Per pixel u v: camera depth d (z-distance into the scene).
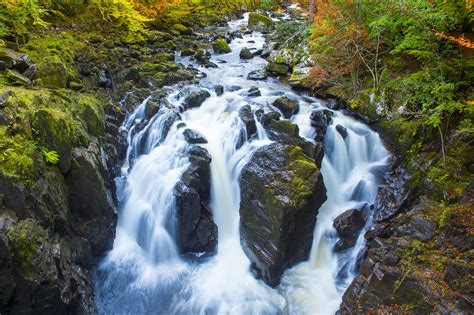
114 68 11.64
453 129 8.14
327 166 9.23
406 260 6.22
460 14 8.12
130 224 8.38
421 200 7.51
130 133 9.69
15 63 8.10
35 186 5.89
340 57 11.02
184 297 7.26
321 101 11.05
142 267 7.73
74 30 12.95
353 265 7.58
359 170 9.27
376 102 9.65
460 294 5.36
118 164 9.01
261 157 7.94
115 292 7.36
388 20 9.30
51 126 6.59
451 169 7.61
